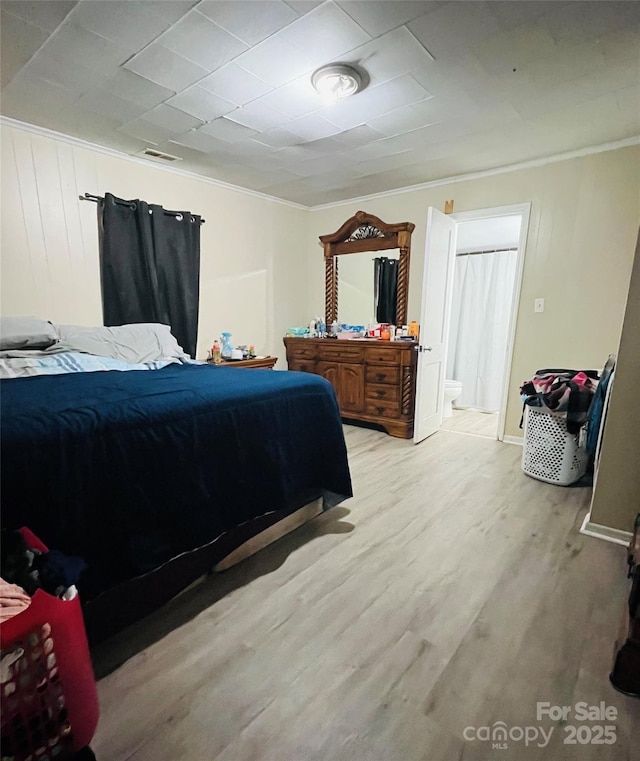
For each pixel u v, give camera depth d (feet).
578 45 5.82
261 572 5.86
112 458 4.27
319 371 14.24
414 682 4.09
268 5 5.05
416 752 3.45
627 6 5.02
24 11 5.15
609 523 6.70
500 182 11.22
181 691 3.98
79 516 4.00
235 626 4.83
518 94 7.21
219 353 12.35
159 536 4.71
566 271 10.47
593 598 5.29
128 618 4.59
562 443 8.57
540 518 7.38
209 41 5.77
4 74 6.67
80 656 3.24
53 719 3.05
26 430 3.77
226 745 3.49
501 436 12.09
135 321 10.85
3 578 3.28
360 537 6.79
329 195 14.01
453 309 16.78
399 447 11.51
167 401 5.06
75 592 3.34
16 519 3.59
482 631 4.75
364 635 4.70
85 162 9.67
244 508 5.79
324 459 7.24
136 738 3.53
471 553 6.31
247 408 5.85
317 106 7.68
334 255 15.03
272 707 3.83
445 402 15.16
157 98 7.44
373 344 12.60
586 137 9.09
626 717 3.74
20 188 8.77
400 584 5.59
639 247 5.97
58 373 7.29
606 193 9.71
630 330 6.16
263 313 14.60
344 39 5.73
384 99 7.40
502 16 5.24
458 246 16.06
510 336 11.58
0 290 8.75
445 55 6.07
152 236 10.84
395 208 13.39
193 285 11.99
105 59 6.23
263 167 11.16
